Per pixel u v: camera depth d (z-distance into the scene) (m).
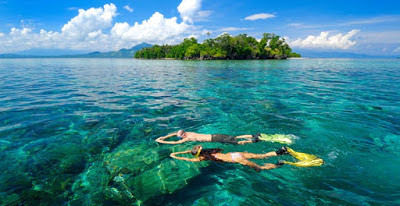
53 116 7.30
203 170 4.19
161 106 8.72
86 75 22.19
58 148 4.98
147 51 161.25
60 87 13.58
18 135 5.64
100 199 3.38
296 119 6.90
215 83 15.51
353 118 6.91
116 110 8.12
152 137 5.70
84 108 8.38
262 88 13.09
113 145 5.21
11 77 19.44
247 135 5.43
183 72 26.17
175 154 4.75
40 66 39.25
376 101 9.27
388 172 3.90
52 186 3.64
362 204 3.11
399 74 21.77
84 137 5.61
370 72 24.47
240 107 8.48
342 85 14.12
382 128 6.00
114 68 35.41
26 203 3.23
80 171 4.11
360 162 4.26
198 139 5.41
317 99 9.79
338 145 5.01
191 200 3.35
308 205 3.13
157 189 3.62
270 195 3.40
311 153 4.69
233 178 3.91
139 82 16.30
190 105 8.87
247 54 100.88
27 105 8.74
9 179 3.78
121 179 3.89
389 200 3.17
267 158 4.57
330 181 3.69
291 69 30.58
